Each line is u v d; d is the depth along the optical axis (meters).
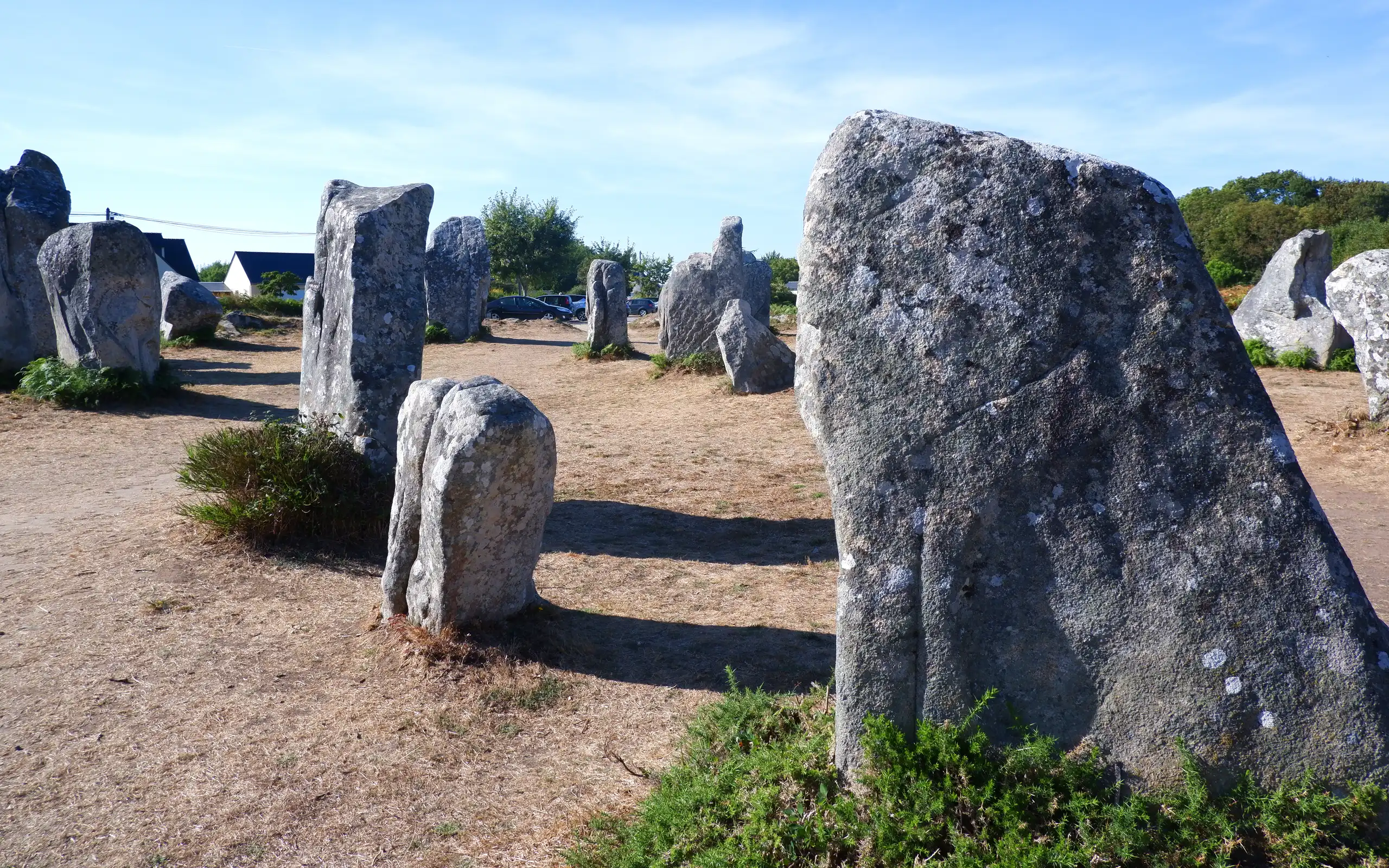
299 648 5.52
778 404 13.53
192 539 7.16
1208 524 2.85
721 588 6.68
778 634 5.75
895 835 2.85
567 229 53.75
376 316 7.69
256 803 3.95
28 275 14.03
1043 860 2.67
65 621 5.79
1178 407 2.88
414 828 3.79
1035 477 2.95
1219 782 2.82
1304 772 2.75
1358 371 14.35
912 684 3.06
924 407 3.00
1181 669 2.85
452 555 5.17
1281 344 15.41
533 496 5.37
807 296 3.13
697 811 3.32
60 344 13.55
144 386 13.36
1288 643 2.78
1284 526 2.81
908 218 3.01
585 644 5.52
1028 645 2.98
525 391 16.80
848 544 3.09
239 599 6.23
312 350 8.55
